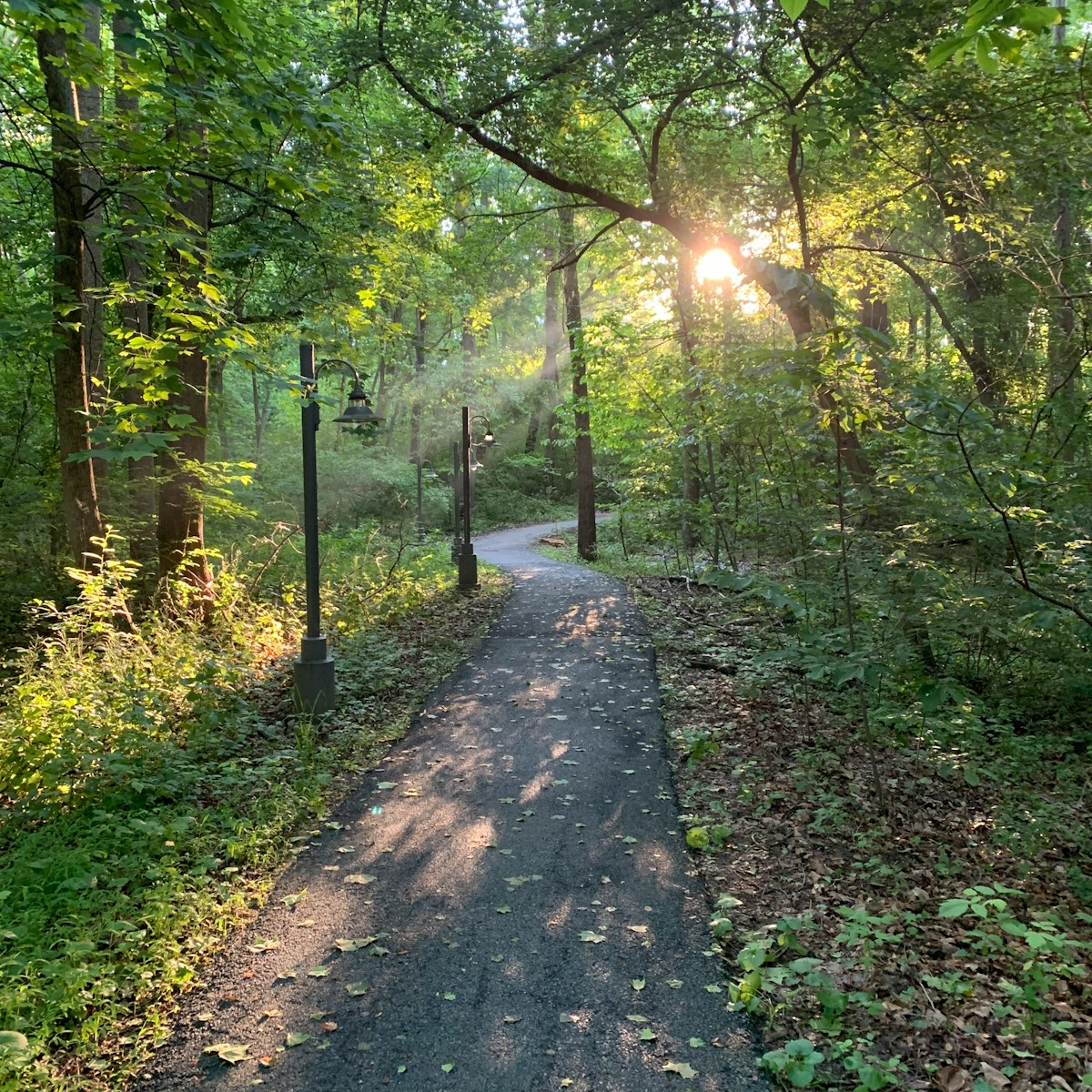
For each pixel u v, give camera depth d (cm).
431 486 3156
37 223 1131
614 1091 290
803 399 545
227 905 412
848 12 925
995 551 618
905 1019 323
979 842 493
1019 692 744
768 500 816
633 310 1909
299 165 1012
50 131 881
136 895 412
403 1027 324
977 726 653
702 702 790
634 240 1811
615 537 2788
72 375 868
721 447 1330
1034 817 514
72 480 870
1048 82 947
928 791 570
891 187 1261
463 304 1770
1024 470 507
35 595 1073
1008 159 1009
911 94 1049
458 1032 321
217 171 857
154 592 1047
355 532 2059
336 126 709
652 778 602
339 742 678
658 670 919
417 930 396
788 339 1337
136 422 753
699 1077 296
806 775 584
